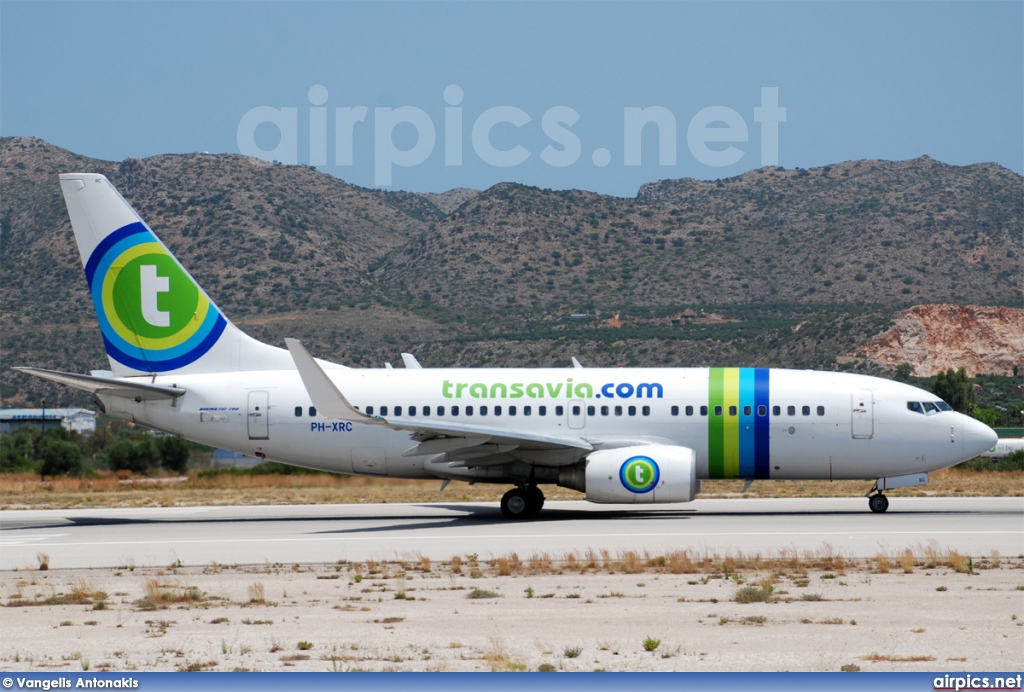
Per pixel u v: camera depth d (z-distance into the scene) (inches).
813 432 5452.8
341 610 3004.4
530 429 5570.9
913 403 5467.5
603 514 5689.0
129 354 5905.5
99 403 5890.8
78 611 3070.9
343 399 4990.2
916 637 2536.9
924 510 5753.0
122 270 5885.8
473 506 6382.9
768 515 5502.0
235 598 3250.5
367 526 5265.8
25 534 5226.4
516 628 2704.2
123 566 4042.8
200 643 2600.9
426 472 5723.4
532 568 3732.8
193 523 5654.5
